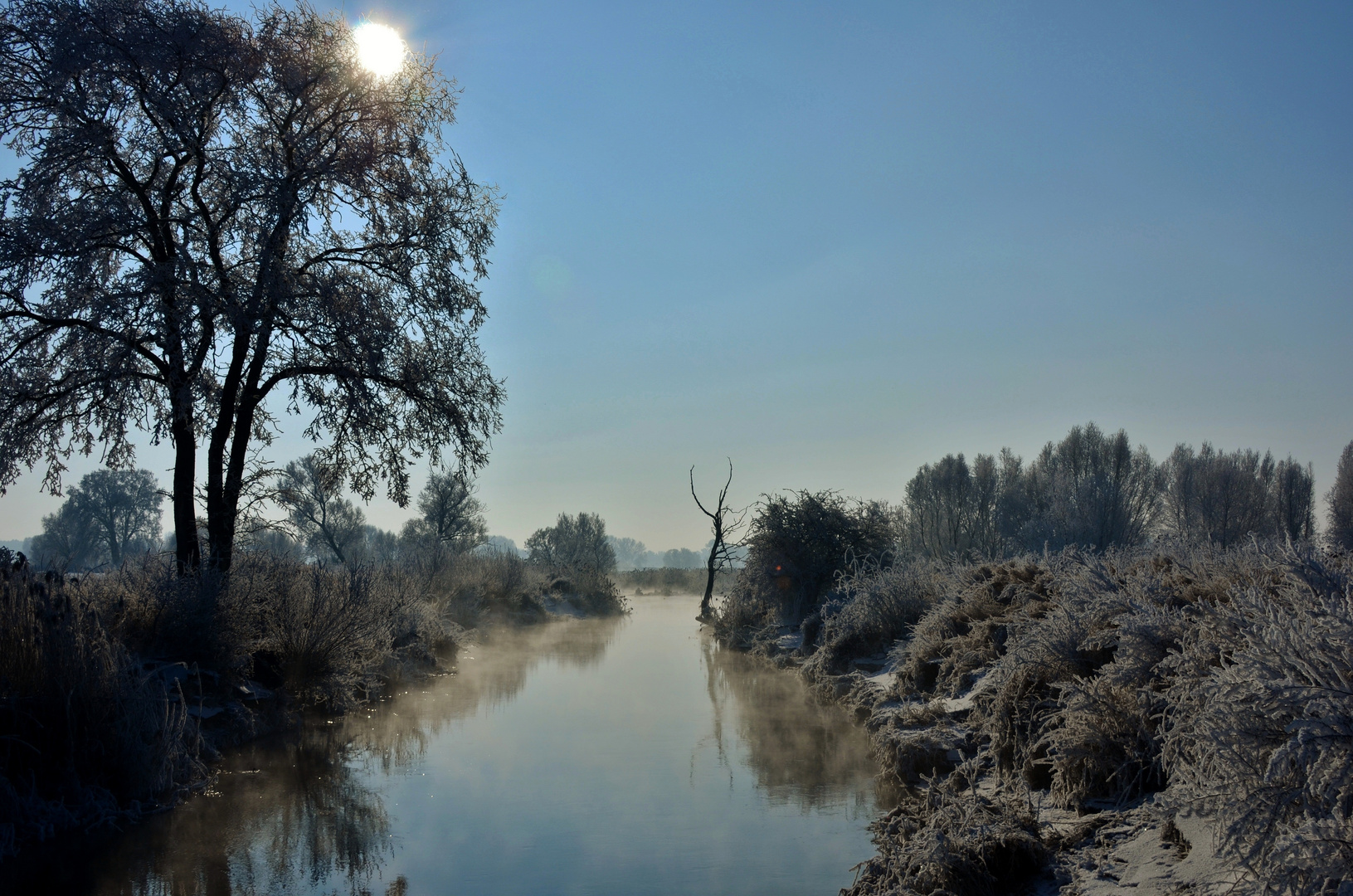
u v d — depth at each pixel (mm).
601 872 6691
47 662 8047
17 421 13391
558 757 10453
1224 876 3949
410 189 15352
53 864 6914
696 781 9328
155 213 13805
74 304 13109
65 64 12617
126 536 63312
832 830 7602
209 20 13797
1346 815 3443
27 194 12609
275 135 14492
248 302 13078
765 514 24703
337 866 6898
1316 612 4484
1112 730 5969
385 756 10555
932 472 51906
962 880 5180
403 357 15297
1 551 9492
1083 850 5195
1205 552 8594
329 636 13008
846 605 17016
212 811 8359
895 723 9812
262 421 16719
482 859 7027
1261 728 3873
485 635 24219
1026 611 9992
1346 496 41781
